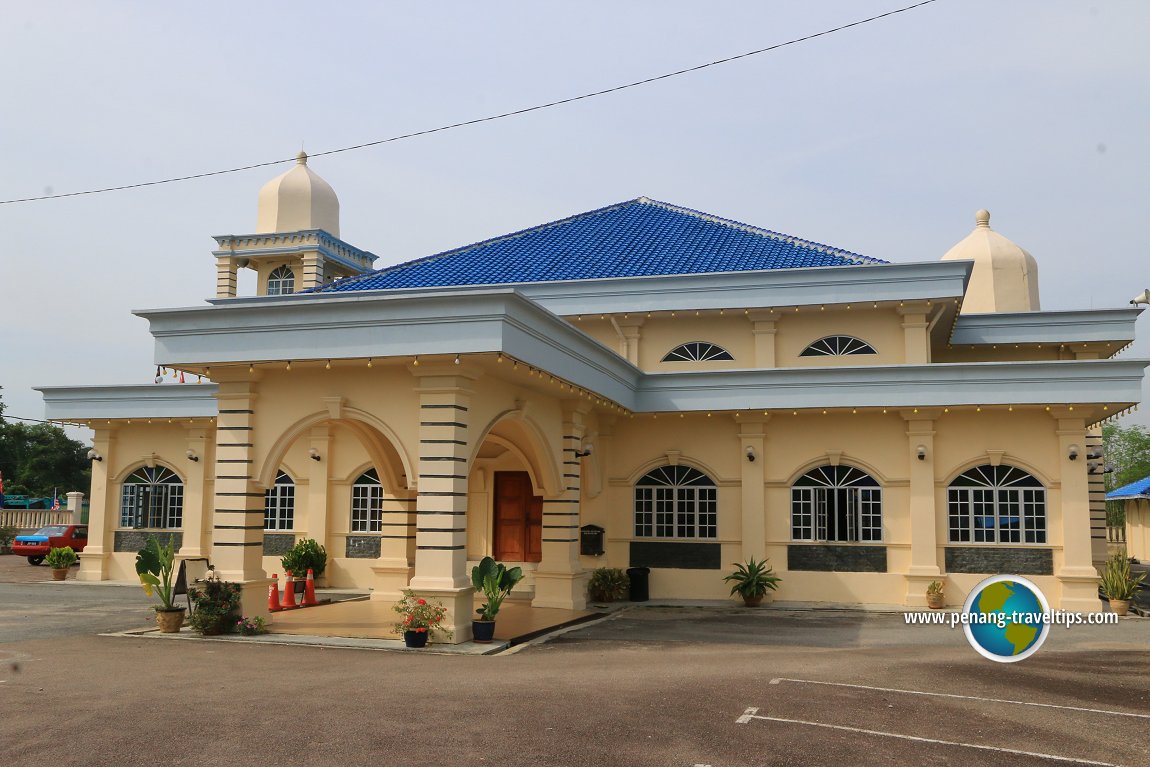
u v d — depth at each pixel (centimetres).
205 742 795
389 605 2020
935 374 2081
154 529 2670
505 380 1684
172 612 1552
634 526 2289
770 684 1067
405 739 806
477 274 2628
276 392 1633
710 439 2267
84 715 889
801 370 2155
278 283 3538
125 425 2711
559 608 1956
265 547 2573
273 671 1170
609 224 3025
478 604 2055
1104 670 1221
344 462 2517
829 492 2202
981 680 1120
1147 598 2302
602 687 1047
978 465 2120
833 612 2014
